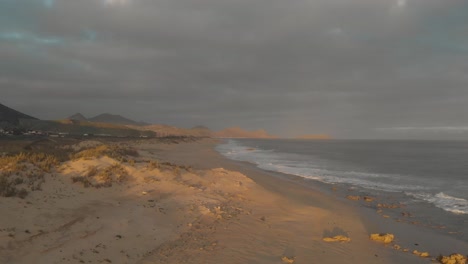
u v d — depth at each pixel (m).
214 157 47.34
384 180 28.22
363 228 12.08
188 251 7.95
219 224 10.40
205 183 16.30
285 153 72.81
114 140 61.75
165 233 8.83
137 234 8.34
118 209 9.98
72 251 6.79
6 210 7.96
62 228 7.81
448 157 62.28
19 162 12.62
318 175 30.91
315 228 11.36
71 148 26.84
